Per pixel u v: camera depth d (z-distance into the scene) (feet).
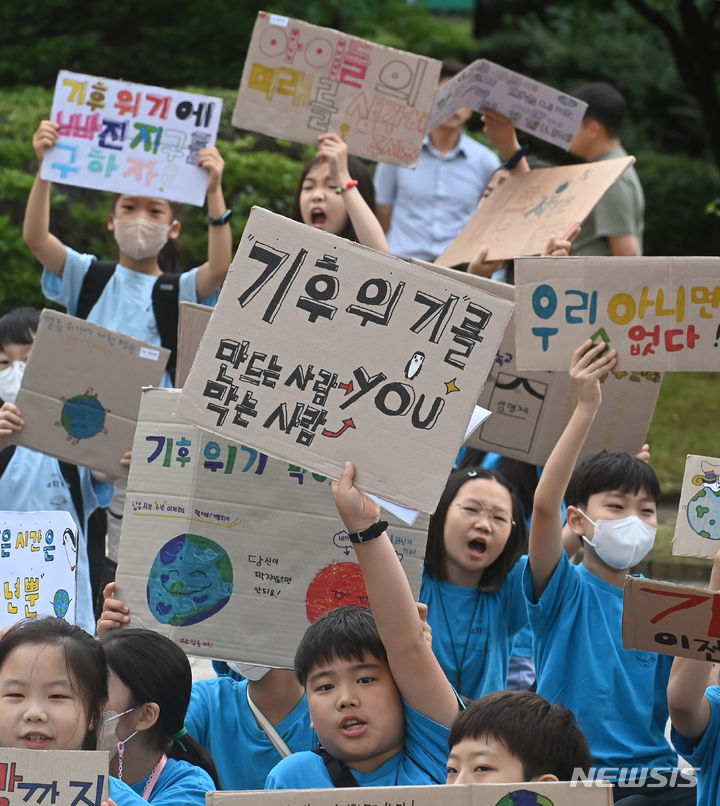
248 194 61.41
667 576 47.67
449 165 42.96
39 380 28.14
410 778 18.22
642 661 23.27
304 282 18.74
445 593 24.76
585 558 24.32
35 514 23.20
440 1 137.18
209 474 21.31
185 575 21.25
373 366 18.54
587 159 40.98
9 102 66.80
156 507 21.44
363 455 18.39
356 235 34.19
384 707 18.29
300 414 18.49
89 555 30.60
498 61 95.25
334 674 18.34
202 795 19.39
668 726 28.86
